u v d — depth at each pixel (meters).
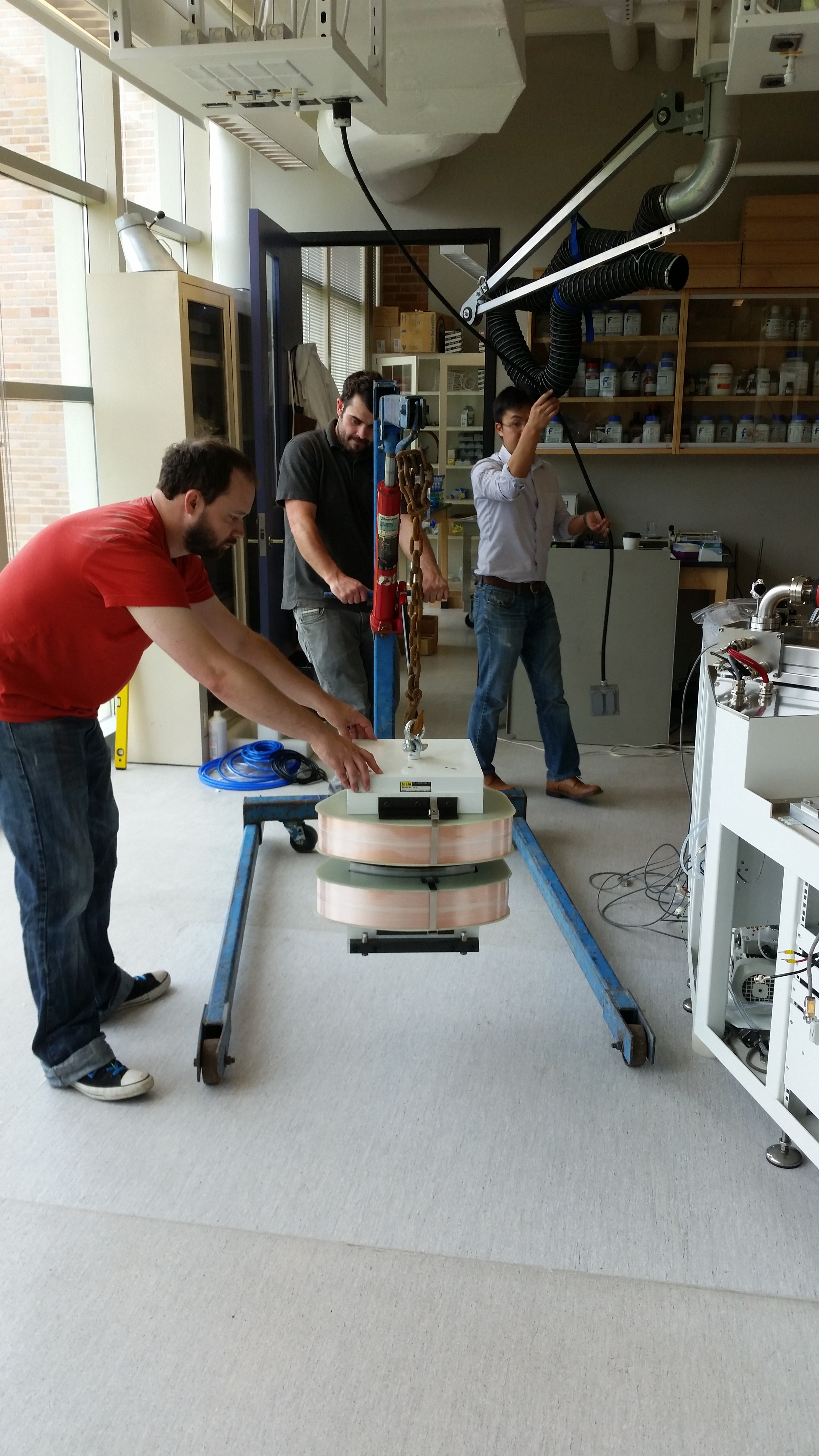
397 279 9.92
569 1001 2.64
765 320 4.94
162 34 2.32
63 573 1.95
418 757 2.01
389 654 2.75
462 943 1.97
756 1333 1.64
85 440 4.42
